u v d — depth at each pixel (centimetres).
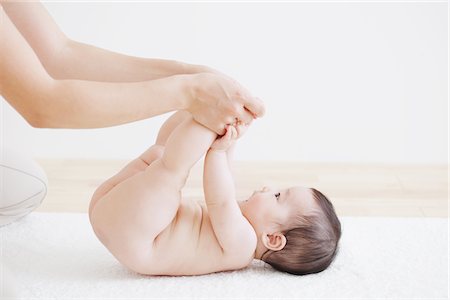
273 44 334
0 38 148
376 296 193
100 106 159
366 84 339
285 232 204
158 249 196
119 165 338
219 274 204
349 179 324
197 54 335
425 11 331
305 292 193
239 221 196
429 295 195
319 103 341
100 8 330
